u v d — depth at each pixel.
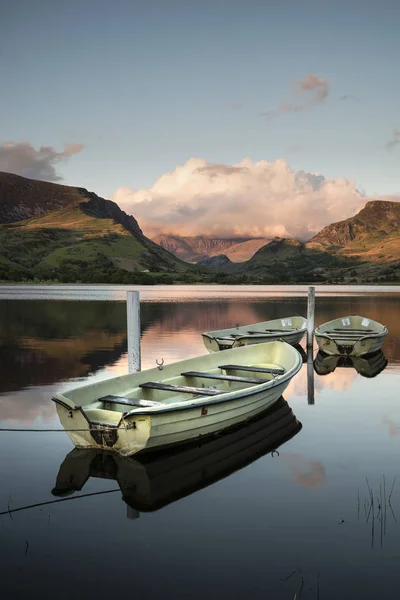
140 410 8.84
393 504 7.55
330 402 14.16
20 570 5.89
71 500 7.78
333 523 6.97
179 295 88.19
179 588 5.55
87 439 9.47
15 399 13.78
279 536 6.64
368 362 21.78
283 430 11.39
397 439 10.74
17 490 8.14
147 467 9.15
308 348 24.91
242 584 5.62
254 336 22.11
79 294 88.88
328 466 9.14
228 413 10.60
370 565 5.98
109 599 5.38
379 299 73.19
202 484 8.37
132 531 6.79
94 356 21.62
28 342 26.19
